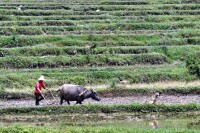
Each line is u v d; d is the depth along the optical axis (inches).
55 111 4753.9
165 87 5984.3
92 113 4773.6
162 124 4456.2
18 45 7849.4
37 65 6963.6
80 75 6407.5
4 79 6102.4
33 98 5654.5
